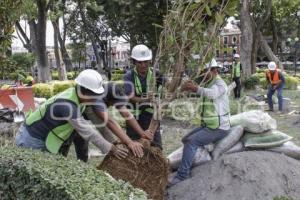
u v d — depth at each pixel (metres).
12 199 4.34
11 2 6.95
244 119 6.07
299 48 56.38
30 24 29.45
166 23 4.86
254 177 5.48
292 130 11.34
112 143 4.98
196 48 4.82
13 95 11.36
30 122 4.94
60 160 4.43
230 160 5.71
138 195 3.52
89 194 3.43
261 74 28.45
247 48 27.48
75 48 50.91
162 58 4.96
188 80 4.96
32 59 28.67
